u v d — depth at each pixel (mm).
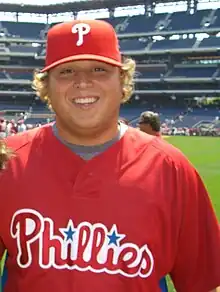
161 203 2635
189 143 40750
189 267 2863
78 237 2555
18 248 2629
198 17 71875
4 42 76375
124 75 2924
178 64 72125
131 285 2543
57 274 2531
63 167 2672
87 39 2607
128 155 2715
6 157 2715
